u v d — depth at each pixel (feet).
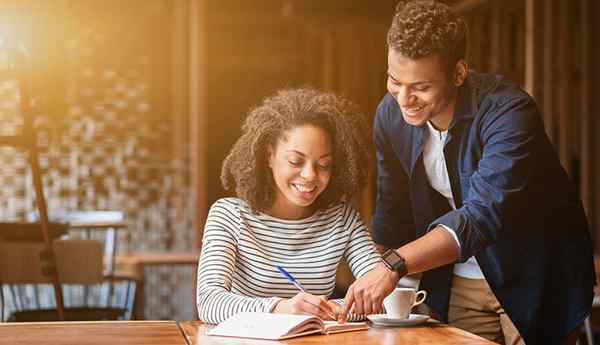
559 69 19.74
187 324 7.00
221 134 35.70
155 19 22.81
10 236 11.69
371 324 7.12
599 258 15.49
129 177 21.50
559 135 19.71
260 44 33.76
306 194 7.36
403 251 7.04
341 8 31.99
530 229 8.16
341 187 7.80
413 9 7.45
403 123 8.67
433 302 9.08
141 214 21.35
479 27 25.26
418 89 7.53
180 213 21.26
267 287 7.55
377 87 30.17
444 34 7.39
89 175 21.26
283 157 7.38
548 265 8.34
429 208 8.84
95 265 11.75
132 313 14.56
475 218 7.32
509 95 7.93
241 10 32.48
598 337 16.79
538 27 16.66
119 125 21.88
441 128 8.32
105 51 22.17
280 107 7.55
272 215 7.73
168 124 22.39
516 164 7.58
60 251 11.70
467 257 7.34
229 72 34.91
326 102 7.70
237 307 6.92
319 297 6.85
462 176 8.26
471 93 8.05
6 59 9.85
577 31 22.40
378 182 9.29
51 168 20.85
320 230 7.78
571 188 8.37
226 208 7.68
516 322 8.44
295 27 33.50
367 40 30.30
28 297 15.21
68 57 21.34
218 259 7.38
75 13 21.76
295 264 7.63
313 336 6.42
